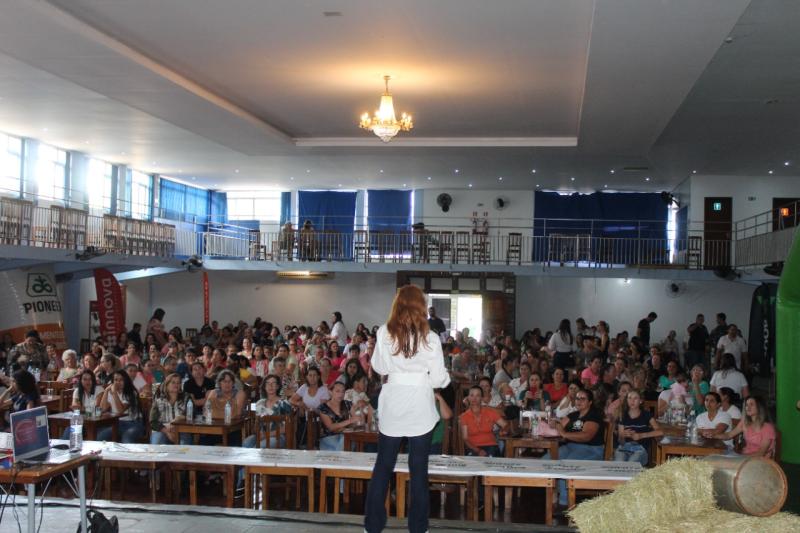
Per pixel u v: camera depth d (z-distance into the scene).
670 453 8.77
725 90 13.62
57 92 15.00
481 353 17.59
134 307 27.34
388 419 4.32
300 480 8.16
